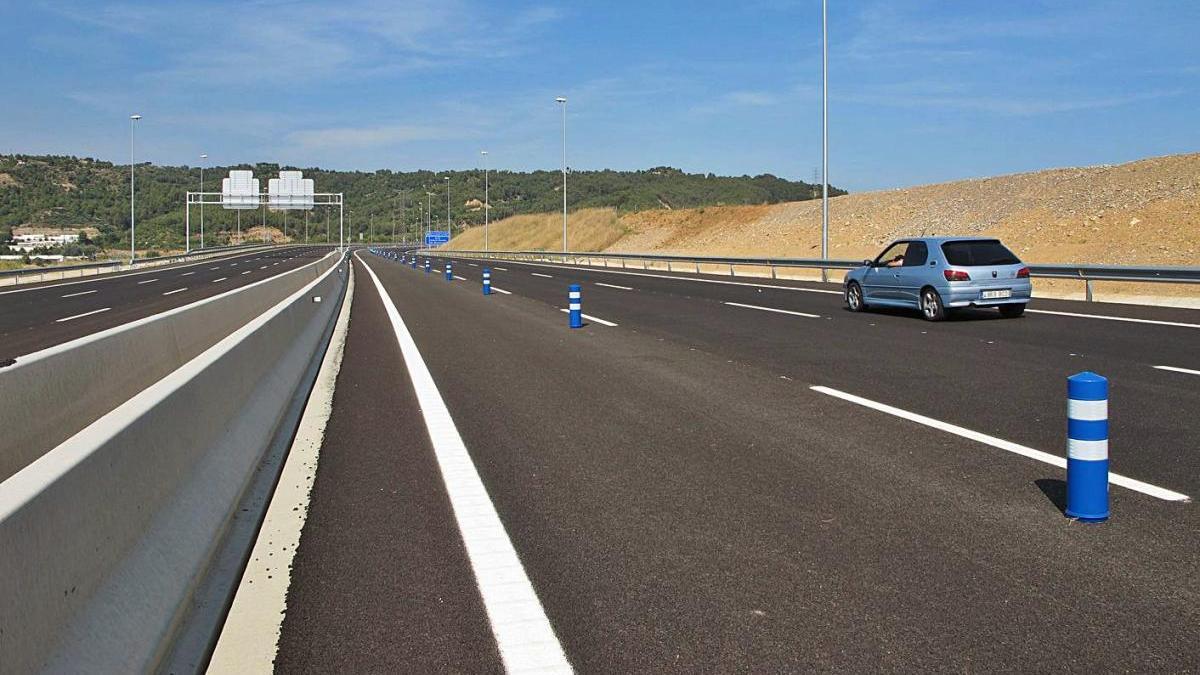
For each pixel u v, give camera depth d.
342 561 5.01
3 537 2.54
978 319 18.58
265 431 7.71
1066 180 50.62
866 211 62.41
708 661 3.76
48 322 22.73
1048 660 3.73
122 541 3.67
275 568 4.91
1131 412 8.70
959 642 3.90
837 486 6.37
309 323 14.72
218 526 5.14
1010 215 48.69
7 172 175.25
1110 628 4.02
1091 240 38.75
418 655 3.85
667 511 5.86
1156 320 17.48
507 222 120.88
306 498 6.27
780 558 4.96
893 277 19.56
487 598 4.47
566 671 3.69
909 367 12.09
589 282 37.38
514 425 8.74
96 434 3.67
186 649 3.82
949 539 5.21
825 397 9.92
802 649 3.86
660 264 57.78
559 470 6.98
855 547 5.11
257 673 3.69
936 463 6.96
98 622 3.18
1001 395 9.89
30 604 2.70
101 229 146.25
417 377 12.01
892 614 4.20
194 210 176.12
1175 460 6.89
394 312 23.47
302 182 82.69
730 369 12.22
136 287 39.03
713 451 7.51
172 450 4.71
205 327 11.05
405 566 4.92
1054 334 15.49
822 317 19.67
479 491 6.41
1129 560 4.83
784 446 7.63
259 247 124.44
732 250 66.00
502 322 20.16
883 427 8.30
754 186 168.25
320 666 3.75
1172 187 41.31
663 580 4.67
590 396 10.31
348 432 8.51
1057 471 6.69
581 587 4.60
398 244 182.88
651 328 18.03
